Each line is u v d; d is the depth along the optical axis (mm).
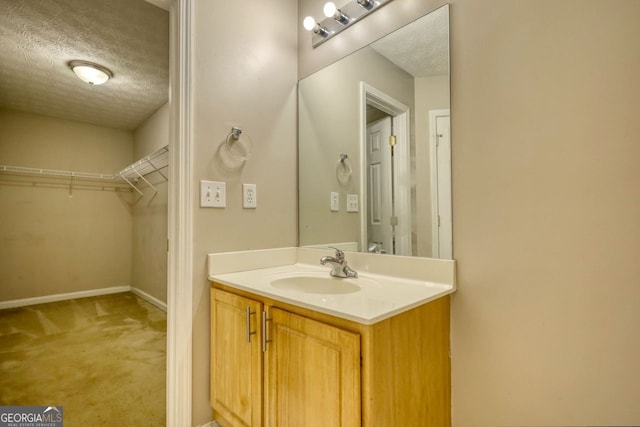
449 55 1205
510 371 1048
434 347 1095
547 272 976
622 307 854
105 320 3078
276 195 1702
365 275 1429
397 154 1374
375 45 1460
